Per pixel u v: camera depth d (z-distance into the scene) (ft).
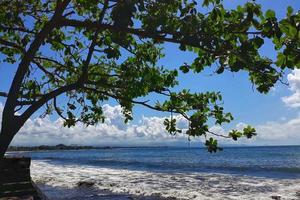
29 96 17.03
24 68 12.71
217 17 11.73
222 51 11.33
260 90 12.85
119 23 10.78
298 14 9.97
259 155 274.57
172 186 80.64
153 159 234.79
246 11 11.48
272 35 10.32
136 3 10.64
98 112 21.44
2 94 14.87
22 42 19.56
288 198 63.98
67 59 20.59
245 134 15.16
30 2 18.89
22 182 38.24
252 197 65.98
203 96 16.16
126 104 19.60
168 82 17.35
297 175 104.01
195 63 13.71
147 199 65.16
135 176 104.06
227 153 346.95
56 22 13.01
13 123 12.57
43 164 182.19
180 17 12.28
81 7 18.60
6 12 18.10
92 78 19.80
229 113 16.11
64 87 14.28
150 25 11.82
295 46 10.21
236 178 96.32
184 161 199.11
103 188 77.87
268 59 11.75
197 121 15.60
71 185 82.84
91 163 189.57
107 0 12.91
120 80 17.03
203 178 96.84
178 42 11.68
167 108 16.02
